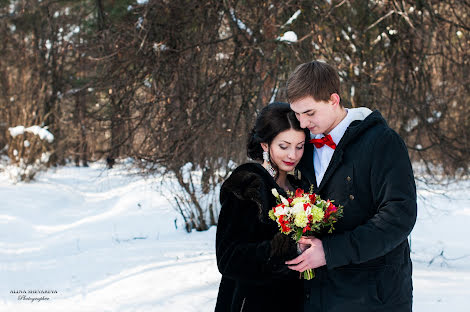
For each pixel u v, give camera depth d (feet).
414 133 29.48
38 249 25.00
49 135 46.70
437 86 29.91
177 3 23.20
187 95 23.71
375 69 24.86
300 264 6.08
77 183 51.88
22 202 37.17
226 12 22.41
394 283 6.13
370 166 6.18
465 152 29.12
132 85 24.68
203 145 24.03
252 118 22.65
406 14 21.88
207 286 15.23
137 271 17.63
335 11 22.95
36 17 48.96
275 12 21.88
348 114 6.70
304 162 7.11
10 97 50.85
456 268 16.97
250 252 6.34
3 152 54.54
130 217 30.40
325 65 6.52
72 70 45.96
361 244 5.85
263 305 6.69
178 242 23.53
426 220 26.23
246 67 22.86
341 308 6.16
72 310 14.07
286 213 6.11
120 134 25.12
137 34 23.07
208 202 26.13
